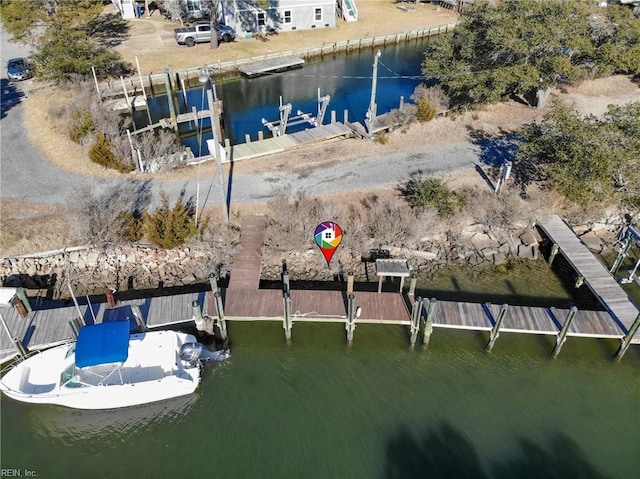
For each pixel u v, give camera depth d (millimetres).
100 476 15844
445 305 19969
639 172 23141
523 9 32125
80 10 36656
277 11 49312
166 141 29172
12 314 19344
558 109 25031
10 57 40562
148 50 44344
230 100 39062
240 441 16750
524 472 15867
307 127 34375
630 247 24297
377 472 15867
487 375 18922
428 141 30000
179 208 22547
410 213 23953
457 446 16562
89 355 16438
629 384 18656
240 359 19328
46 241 22328
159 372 17484
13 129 29797
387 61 47656
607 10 33969
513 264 23375
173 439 16828
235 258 22047
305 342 19984
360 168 27406
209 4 44031
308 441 16703
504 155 28578
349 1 54594
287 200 24578
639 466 16078
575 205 25000
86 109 30281
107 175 26250
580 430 17094
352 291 20328
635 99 35219
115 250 22438
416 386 18484
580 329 18859
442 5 61500
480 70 32469
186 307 19641
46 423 17312
